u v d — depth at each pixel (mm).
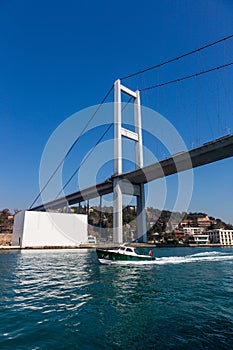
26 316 8055
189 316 8148
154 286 13031
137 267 20922
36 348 5836
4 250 51812
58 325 7289
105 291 11805
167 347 5953
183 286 13102
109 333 6738
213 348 5906
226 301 10055
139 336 6547
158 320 7750
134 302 9844
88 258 30688
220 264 23812
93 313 8422
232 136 43875
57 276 16312
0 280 14812
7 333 6684
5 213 121875
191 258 29969
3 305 9328
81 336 6527
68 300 10102
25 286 12938
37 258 31203
